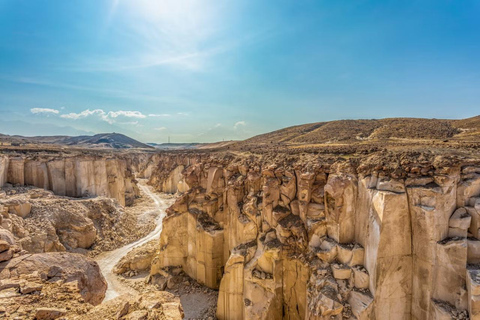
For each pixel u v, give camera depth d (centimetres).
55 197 4147
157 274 3125
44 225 3272
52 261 1338
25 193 3881
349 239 1844
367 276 1634
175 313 1280
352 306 1596
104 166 5478
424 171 1577
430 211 1444
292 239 2119
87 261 1450
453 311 1334
